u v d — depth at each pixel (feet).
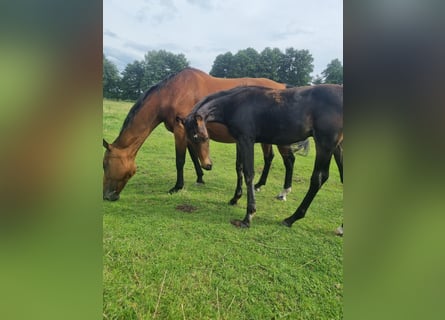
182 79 6.10
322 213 5.76
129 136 6.00
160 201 6.02
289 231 5.81
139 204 5.96
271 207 6.08
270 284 5.25
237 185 6.07
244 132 5.80
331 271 5.37
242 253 5.60
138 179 6.12
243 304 5.06
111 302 4.81
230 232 5.80
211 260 5.47
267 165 6.27
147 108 6.06
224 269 5.40
